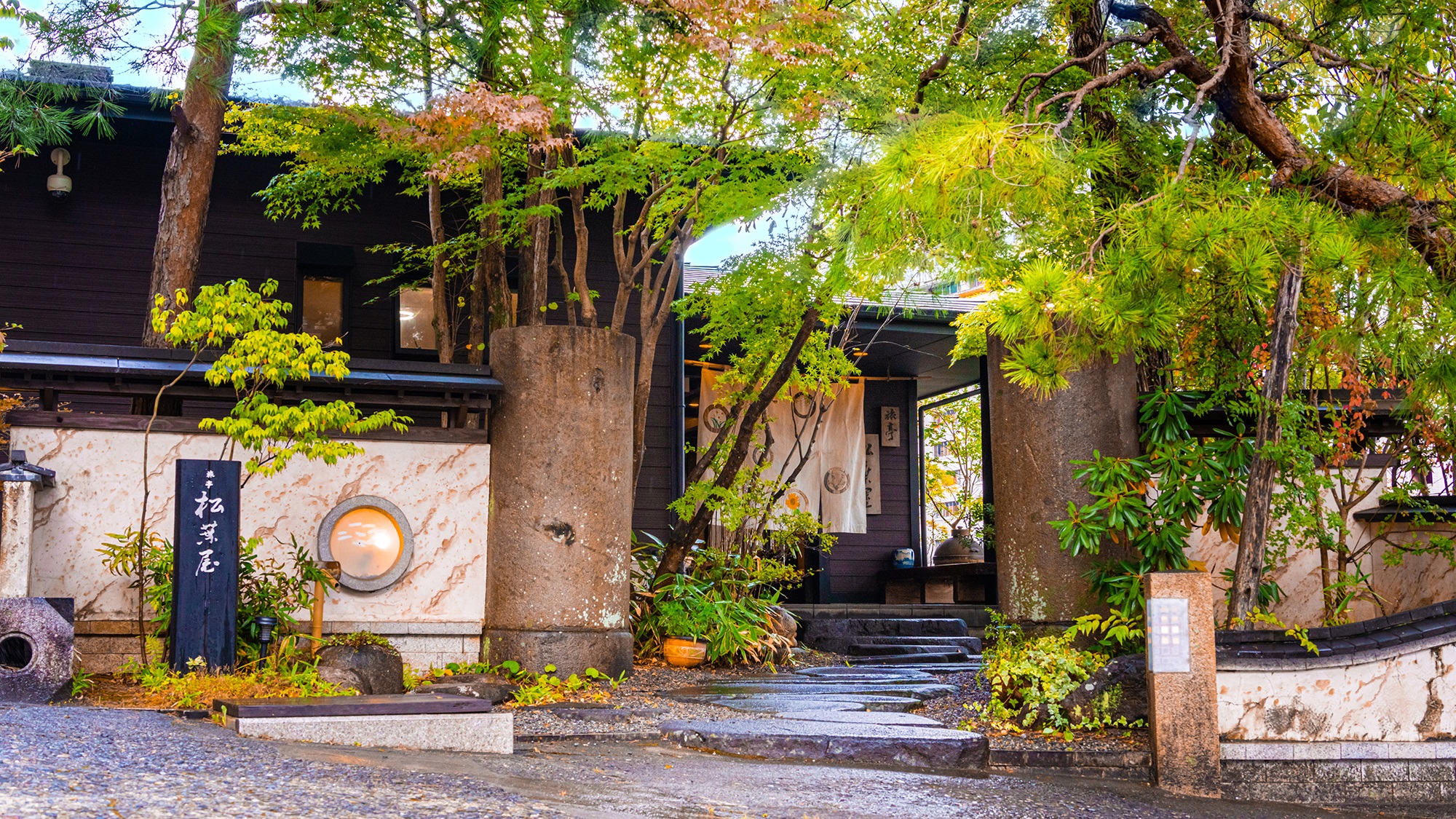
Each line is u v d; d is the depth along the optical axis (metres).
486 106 8.30
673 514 14.49
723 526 13.60
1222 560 8.59
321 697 6.11
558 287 14.38
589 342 9.57
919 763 6.17
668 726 6.68
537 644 9.01
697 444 16.58
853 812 4.75
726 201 9.80
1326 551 8.24
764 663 11.10
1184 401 8.23
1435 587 8.48
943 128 5.41
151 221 13.29
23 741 4.29
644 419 11.43
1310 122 6.55
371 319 13.85
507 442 9.44
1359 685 6.24
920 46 9.50
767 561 12.86
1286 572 8.61
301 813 3.42
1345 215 6.08
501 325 11.48
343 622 8.89
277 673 7.04
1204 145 8.25
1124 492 7.54
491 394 9.48
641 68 9.62
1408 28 6.53
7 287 12.75
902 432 18.31
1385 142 6.09
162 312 7.77
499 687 8.02
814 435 16.27
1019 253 6.29
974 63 9.11
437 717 5.65
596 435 9.48
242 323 7.72
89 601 8.20
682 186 9.99
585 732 6.57
